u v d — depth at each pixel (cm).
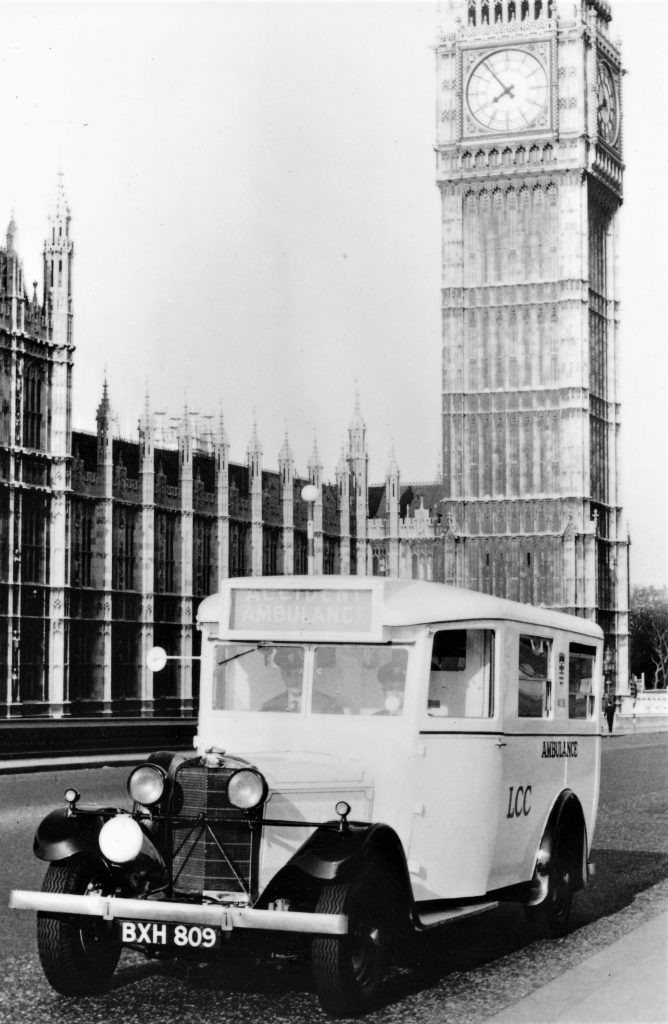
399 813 1342
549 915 1582
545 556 11306
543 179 11381
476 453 11481
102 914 1220
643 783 3806
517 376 11438
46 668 7581
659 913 1750
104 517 8119
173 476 9012
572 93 11319
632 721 8994
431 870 1380
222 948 1218
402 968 1425
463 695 1455
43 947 1267
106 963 1303
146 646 8388
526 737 1555
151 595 8406
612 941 1571
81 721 5775
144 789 1245
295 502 10131
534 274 11425
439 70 11544
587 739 1786
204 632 1447
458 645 1444
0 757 4353
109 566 8119
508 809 1503
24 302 7450
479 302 11512
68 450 7688
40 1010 1238
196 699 8738
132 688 8344
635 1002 1252
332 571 10750
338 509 10875
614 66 11981
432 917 1341
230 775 1237
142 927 1223
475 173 11462
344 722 1373
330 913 1184
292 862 1208
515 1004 1254
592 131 11412
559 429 11369
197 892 1239
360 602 1380
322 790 1288
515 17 11544
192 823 1245
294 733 1383
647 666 16250
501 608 1493
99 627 8081
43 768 4000
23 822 2625
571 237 11344
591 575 11256
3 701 7238
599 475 11794
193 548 8838
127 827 1220
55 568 7612
